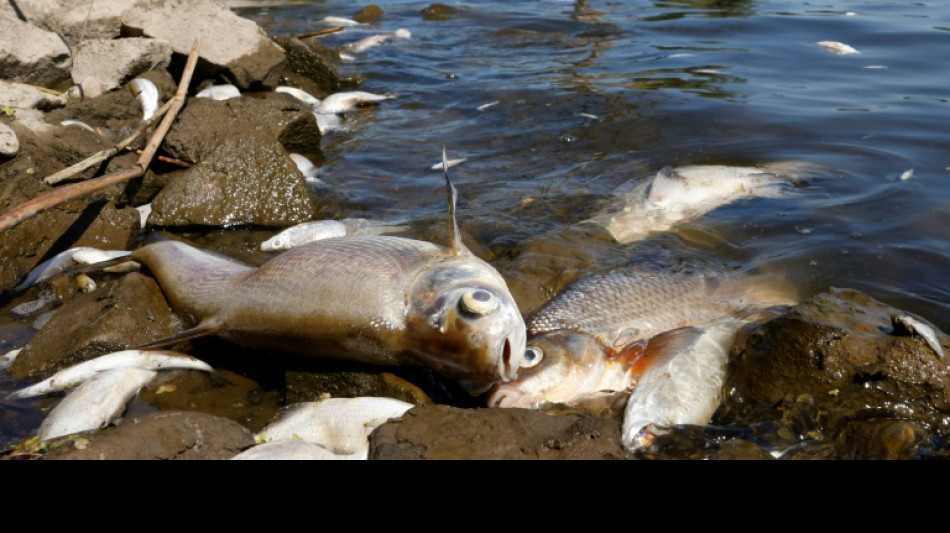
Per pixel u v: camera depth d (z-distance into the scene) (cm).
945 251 156
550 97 215
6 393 139
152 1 209
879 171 178
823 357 133
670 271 151
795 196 171
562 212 170
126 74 194
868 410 131
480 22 301
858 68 229
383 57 261
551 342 138
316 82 235
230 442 127
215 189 170
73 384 138
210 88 207
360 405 132
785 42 256
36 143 170
